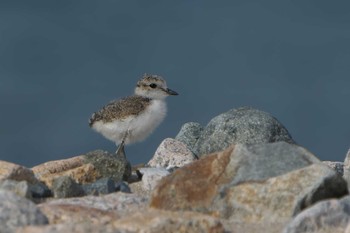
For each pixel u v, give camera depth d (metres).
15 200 8.85
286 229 8.84
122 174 12.38
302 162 9.98
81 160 12.62
